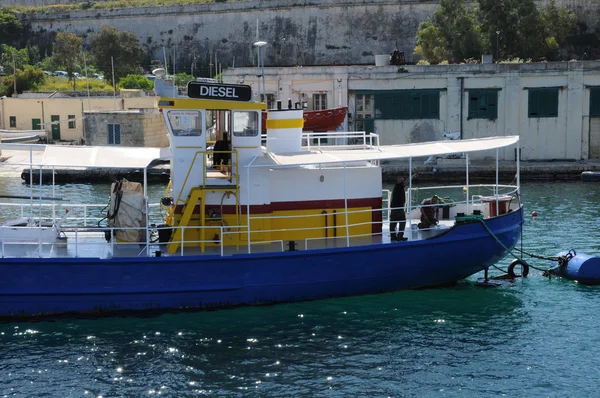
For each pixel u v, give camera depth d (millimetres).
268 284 18188
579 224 30078
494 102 46438
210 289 17891
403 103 46969
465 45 56281
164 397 14461
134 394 14594
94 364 15852
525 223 30375
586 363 16078
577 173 43969
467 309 19312
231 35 79688
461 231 19500
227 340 17031
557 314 19031
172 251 18266
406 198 22141
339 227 19328
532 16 56188
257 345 16797
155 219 26328
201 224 18391
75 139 58094
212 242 18594
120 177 20094
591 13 69750
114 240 18969
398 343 17047
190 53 80812
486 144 19984
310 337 17266
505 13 56031
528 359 16266
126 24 84375
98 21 85938
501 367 15852
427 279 19625
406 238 19469
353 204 19578
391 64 49812
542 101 46188
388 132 47250
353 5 75188
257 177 18703
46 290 17406
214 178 18516
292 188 19125
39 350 16438
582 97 45812
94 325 17656
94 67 76875
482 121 46625
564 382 15180
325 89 47312
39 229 18031
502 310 19234
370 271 18875
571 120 46062
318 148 20500
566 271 22062
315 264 18391
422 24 64562
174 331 17453
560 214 32406
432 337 17438
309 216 18594
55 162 18000
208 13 80750
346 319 18328
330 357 16266
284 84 47438
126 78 70938
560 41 65812
